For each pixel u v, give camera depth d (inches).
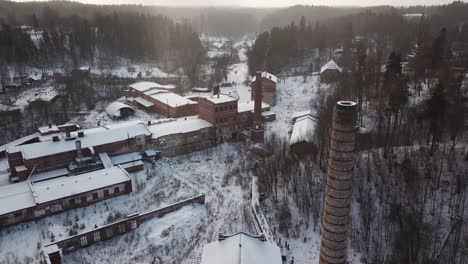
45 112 3255.4
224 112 2741.1
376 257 1449.3
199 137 2659.9
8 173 2245.3
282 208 1787.6
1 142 2810.0
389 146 1996.8
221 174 2245.3
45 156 2091.5
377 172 1863.9
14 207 1683.1
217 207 1865.2
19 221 1700.3
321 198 1809.8
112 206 1877.5
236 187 2064.5
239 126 2898.6
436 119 1791.3
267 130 2974.9
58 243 1477.6
